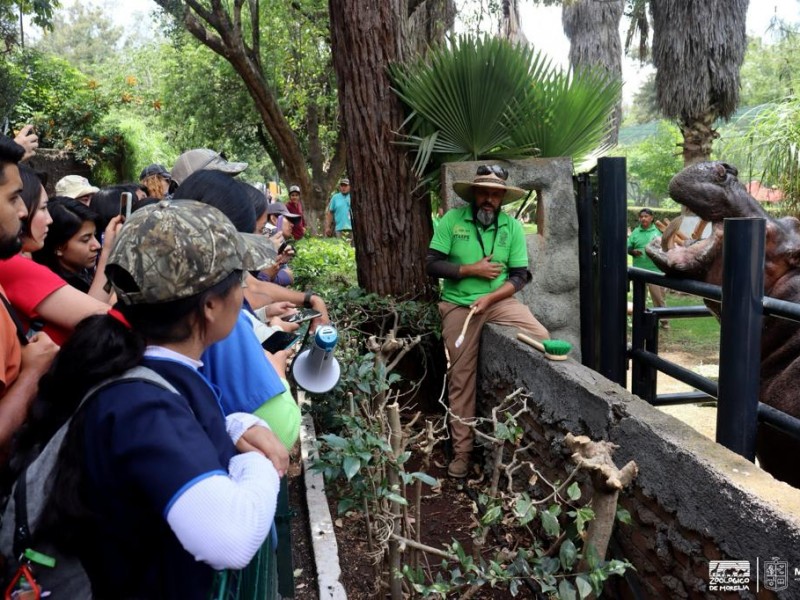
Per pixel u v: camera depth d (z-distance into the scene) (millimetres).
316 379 2992
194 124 22312
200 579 1494
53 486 1424
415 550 2979
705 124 12797
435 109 5281
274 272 4180
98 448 1401
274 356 2396
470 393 4781
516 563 2512
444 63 5156
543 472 3783
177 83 21688
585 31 17031
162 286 1495
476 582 2500
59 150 13883
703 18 12078
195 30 14461
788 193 7684
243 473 1567
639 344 4441
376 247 5551
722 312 3078
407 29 5574
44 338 1924
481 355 4793
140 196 3748
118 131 14781
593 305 5215
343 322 5117
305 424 4820
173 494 1351
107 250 2670
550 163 5305
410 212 5527
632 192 36156
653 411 2900
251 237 2025
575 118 5488
